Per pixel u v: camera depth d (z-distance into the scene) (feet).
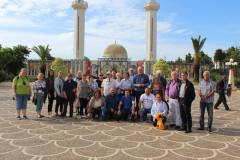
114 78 43.45
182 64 181.47
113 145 28.19
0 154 24.90
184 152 26.21
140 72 43.14
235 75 143.64
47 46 181.98
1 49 195.42
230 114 50.90
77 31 174.60
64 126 36.86
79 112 45.44
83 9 175.32
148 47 175.94
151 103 41.11
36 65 179.11
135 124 38.96
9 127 35.83
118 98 42.19
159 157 24.64
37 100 42.98
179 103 35.22
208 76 35.37
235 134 33.88
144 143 29.07
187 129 34.35
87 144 28.43
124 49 213.87
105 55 210.18
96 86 45.65
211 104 35.32
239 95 97.30
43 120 41.01
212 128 37.35
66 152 25.72
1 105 58.08
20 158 23.90
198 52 170.30
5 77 172.55
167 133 33.73
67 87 43.75
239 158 24.73
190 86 34.45
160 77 42.01
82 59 171.32
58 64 122.21
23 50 215.10
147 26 176.35
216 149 27.32
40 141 29.30
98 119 42.22
